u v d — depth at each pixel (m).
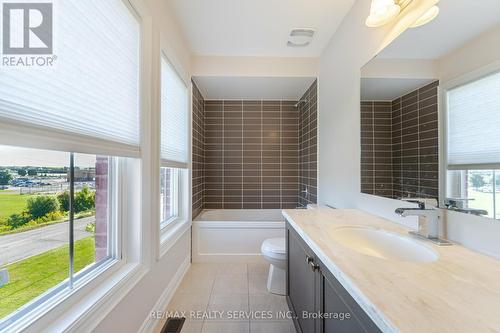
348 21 2.07
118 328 1.22
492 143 0.90
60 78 0.93
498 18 0.90
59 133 0.92
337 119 2.30
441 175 1.16
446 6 1.13
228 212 3.71
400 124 1.44
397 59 1.44
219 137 3.81
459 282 0.72
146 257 1.54
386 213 1.57
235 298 2.11
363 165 1.83
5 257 0.81
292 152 3.84
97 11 1.14
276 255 2.13
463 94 1.04
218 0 1.92
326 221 1.51
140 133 1.51
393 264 0.86
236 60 2.88
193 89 2.99
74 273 1.13
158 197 1.73
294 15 2.11
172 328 1.72
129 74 1.43
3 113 0.72
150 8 1.59
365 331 0.70
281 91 3.44
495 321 0.55
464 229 1.04
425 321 0.54
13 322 0.83
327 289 1.02
